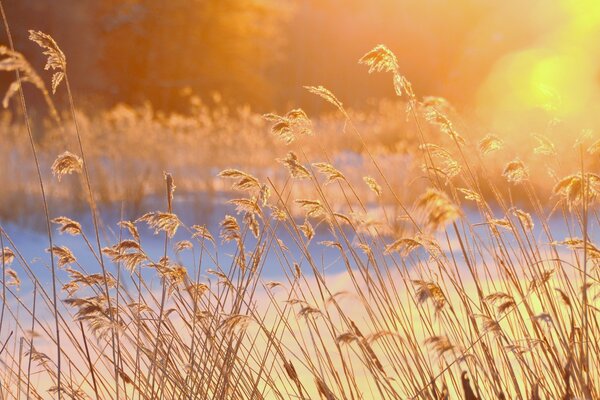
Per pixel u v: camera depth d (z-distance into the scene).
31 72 3.79
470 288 7.00
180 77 54.84
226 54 56.12
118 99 52.47
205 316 4.61
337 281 8.56
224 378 4.39
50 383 5.72
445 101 4.93
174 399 4.45
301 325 6.90
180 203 14.72
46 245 12.73
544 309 4.38
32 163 16.45
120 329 3.97
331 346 6.34
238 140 18.62
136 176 15.41
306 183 15.38
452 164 4.89
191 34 55.19
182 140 19.31
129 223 4.70
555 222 11.47
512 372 4.13
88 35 46.91
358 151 23.78
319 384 4.47
